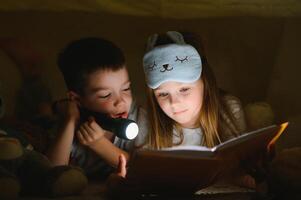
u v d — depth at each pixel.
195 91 1.62
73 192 1.43
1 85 1.59
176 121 1.68
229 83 2.14
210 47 2.17
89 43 1.75
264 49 2.19
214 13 2.25
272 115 1.92
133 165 1.24
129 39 2.16
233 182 1.54
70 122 1.67
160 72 1.58
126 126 1.55
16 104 1.98
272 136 1.40
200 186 1.37
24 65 2.04
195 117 1.71
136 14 2.23
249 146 1.36
